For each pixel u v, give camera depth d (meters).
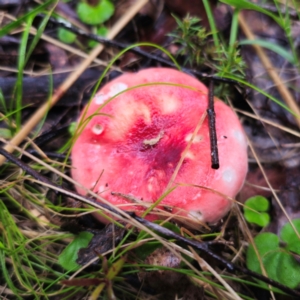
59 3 0.30
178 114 0.23
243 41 0.28
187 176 0.22
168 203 0.22
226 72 0.27
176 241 0.23
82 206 0.24
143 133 0.23
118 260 0.21
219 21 0.30
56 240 0.25
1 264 0.24
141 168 0.23
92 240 0.23
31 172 0.23
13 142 0.26
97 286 0.21
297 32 0.30
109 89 0.24
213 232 0.24
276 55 0.30
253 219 0.25
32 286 0.24
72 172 0.24
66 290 0.23
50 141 0.27
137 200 0.22
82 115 0.24
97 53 0.28
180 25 0.28
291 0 0.31
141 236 0.22
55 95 0.27
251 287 0.24
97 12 0.30
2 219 0.23
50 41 0.29
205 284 0.23
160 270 0.23
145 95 0.24
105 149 0.23
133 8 0.30
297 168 0.27
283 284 0.22
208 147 0.22
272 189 0.25
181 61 0.30
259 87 0.29
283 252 0.23
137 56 0.29
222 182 0.22
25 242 0.23
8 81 0.28
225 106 0.24
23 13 0.30
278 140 0.28
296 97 0.29
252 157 0.28
